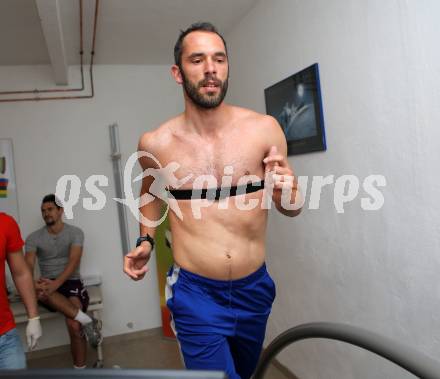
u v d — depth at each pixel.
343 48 2.25
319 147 2.51
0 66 4.12
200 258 1.55
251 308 1.62
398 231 1.95
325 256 2.58
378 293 2.12
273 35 3.01
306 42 2.60
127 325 4.41
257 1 3.21
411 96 1.81
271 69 3.08
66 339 4.19
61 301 3.51
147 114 4.49
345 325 1.28
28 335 2.15
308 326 1.39
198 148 1.58
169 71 4.56
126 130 4.42
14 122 4.13
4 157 4.09
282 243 3.11
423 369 1.03
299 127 2.71
